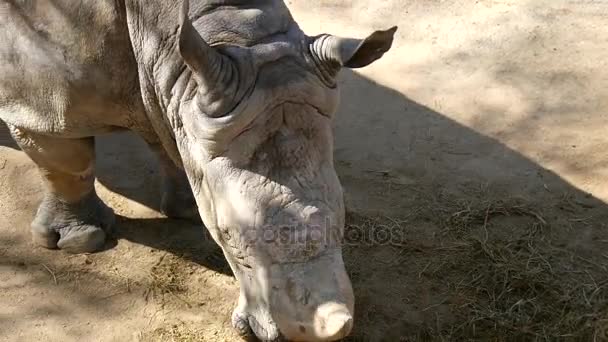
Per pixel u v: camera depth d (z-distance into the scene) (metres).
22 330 5.06
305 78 3.67
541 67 7.29
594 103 6.91
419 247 5.68
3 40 4.53
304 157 3.63
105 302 5.26
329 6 8.09
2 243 5.65
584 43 7.53
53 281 5.39
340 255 3.67
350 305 3.57
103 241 5.63
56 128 4.73
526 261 5.55
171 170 5.58
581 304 5.25
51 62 4.46
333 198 3.67
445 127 6.73
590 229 5.82
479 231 5.80
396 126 6.75
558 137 6.60
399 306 5.26
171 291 5.33
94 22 4.30
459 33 7.70
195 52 3.43
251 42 3.77
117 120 4.74
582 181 6.21
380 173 6.31
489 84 7.13
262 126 3.61
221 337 5.02
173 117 4.06
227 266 5.50
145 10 4.11
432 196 6.10
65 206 5.52
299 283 3.57
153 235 5.73
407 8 8.02
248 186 3.62
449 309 5.24
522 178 6.25
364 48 3.59
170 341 4.99
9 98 4.75
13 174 6.18
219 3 3.94
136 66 4.39
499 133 6.66
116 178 6.20
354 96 7.05
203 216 4.04
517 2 8.04
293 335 3.64
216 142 3.63
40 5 4.38
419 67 7.34
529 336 5.05
